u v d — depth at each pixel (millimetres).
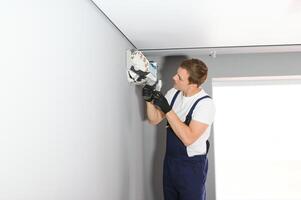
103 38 1512
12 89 731
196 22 1690
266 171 2637
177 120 1795
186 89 1938
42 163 870
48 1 923
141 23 1694
